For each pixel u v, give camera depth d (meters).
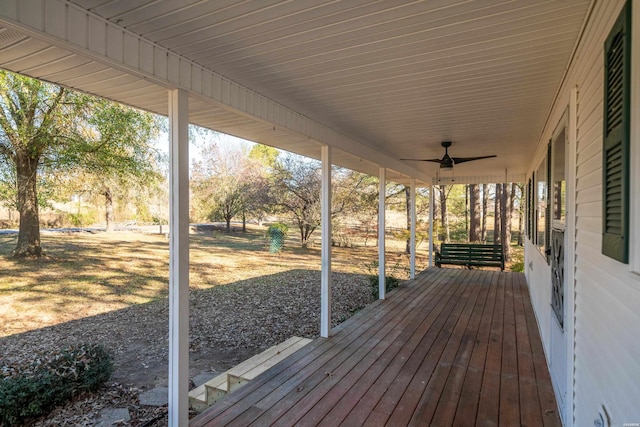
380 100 2.99
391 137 4.43
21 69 2.00
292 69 2.35
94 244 12.84
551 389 2.59
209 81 2.36
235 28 1.82
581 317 1.89
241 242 14.94
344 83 2.60
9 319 6.05
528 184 6.33
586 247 1.80
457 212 17.81
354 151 4.48
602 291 1.49
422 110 3.28
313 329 5.59
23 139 7.62
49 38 1.52
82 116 8.06
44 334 5.36
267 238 14.71
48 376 3.13
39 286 8.02
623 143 1.14
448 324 4.11
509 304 5.02
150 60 1.95
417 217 16.25
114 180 9.56
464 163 6.41
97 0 1.57
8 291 7.61
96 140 8.50
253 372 3.15
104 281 8.70
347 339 3.62
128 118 8.34
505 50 2.07
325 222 3.78
